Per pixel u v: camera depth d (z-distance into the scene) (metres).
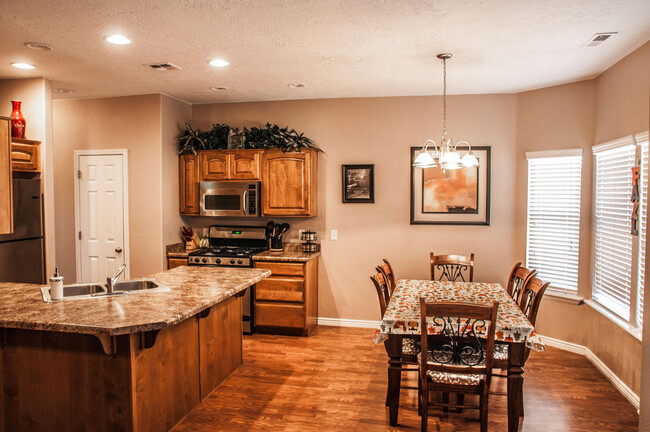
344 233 4.95
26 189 3.80
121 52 3.27
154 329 2.20
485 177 4.62
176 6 2.46
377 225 4.88
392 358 2.79
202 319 3.13
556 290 4.23
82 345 2.43
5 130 3.53
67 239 4.95
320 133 4.97
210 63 3.56
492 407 3.08
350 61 3.52
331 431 2.75
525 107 4.47
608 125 3.67
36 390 2.53
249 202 4.77
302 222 5.04
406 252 4.83
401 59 3.45
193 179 4.96
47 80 3.98
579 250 4.05
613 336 3.49
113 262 4.85
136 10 2.52
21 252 3.76
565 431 2.75
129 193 4.76
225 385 3.41
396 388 2.80
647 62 3.03
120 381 2.38
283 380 3.51
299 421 2.87
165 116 4.74
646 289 1.79
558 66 3.63
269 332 4.71
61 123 4.92
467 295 3.40
